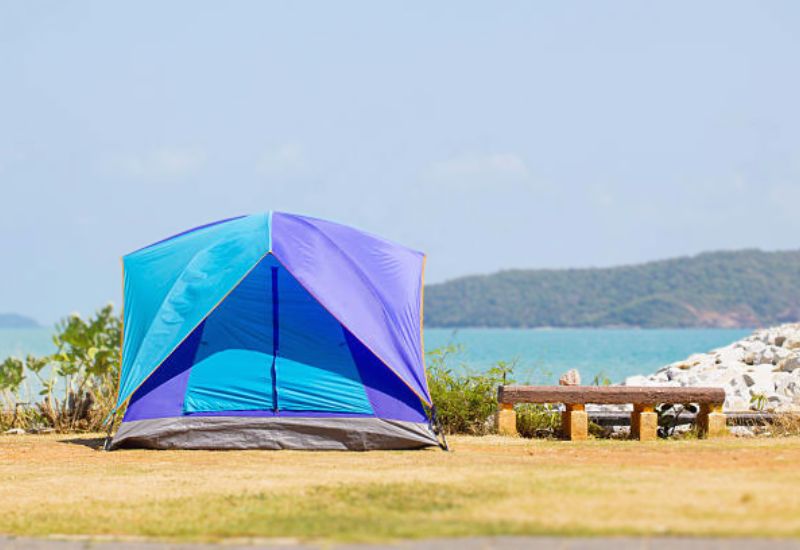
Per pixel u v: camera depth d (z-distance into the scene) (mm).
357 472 12047
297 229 15484
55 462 13477
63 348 19078
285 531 8773
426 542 8055
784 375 20188
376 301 15125
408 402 14891
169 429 14633
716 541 7793
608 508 9172
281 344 15086
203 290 14898
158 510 10008
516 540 8008
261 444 14586
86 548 8469
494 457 13391
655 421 15836
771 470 11305
